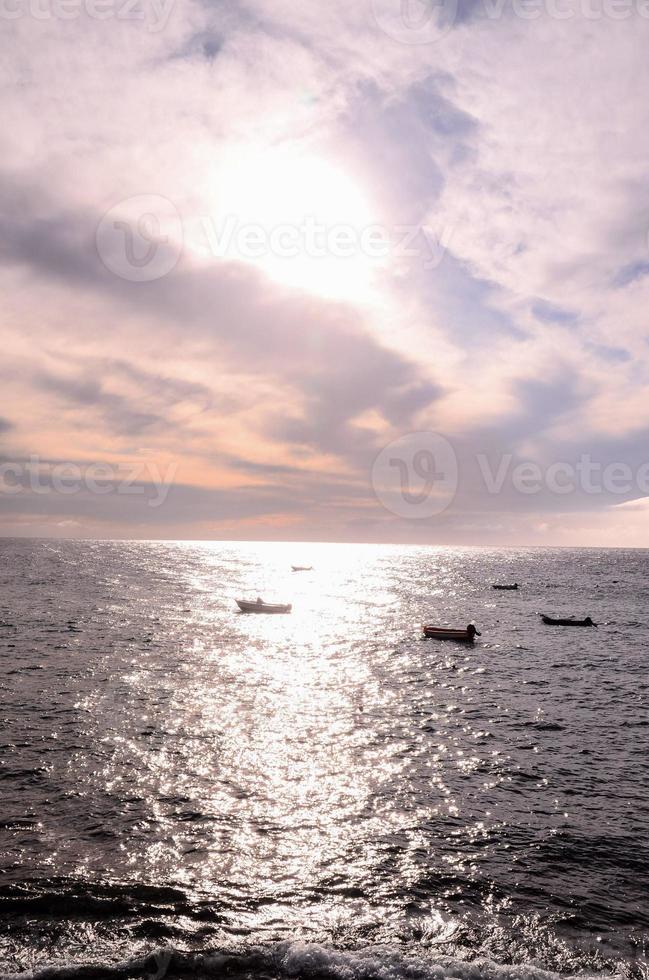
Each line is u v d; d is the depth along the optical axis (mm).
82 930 12719
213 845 16344
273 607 70062
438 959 12172
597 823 17953
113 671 36062
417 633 56125
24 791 19047
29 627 51250
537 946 12602
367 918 13484
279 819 17969
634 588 108625
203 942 12492
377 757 23250
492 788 20438
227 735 25234
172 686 33062
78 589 85125
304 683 35312
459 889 14586
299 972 11719
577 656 45406
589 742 25375
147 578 111125
